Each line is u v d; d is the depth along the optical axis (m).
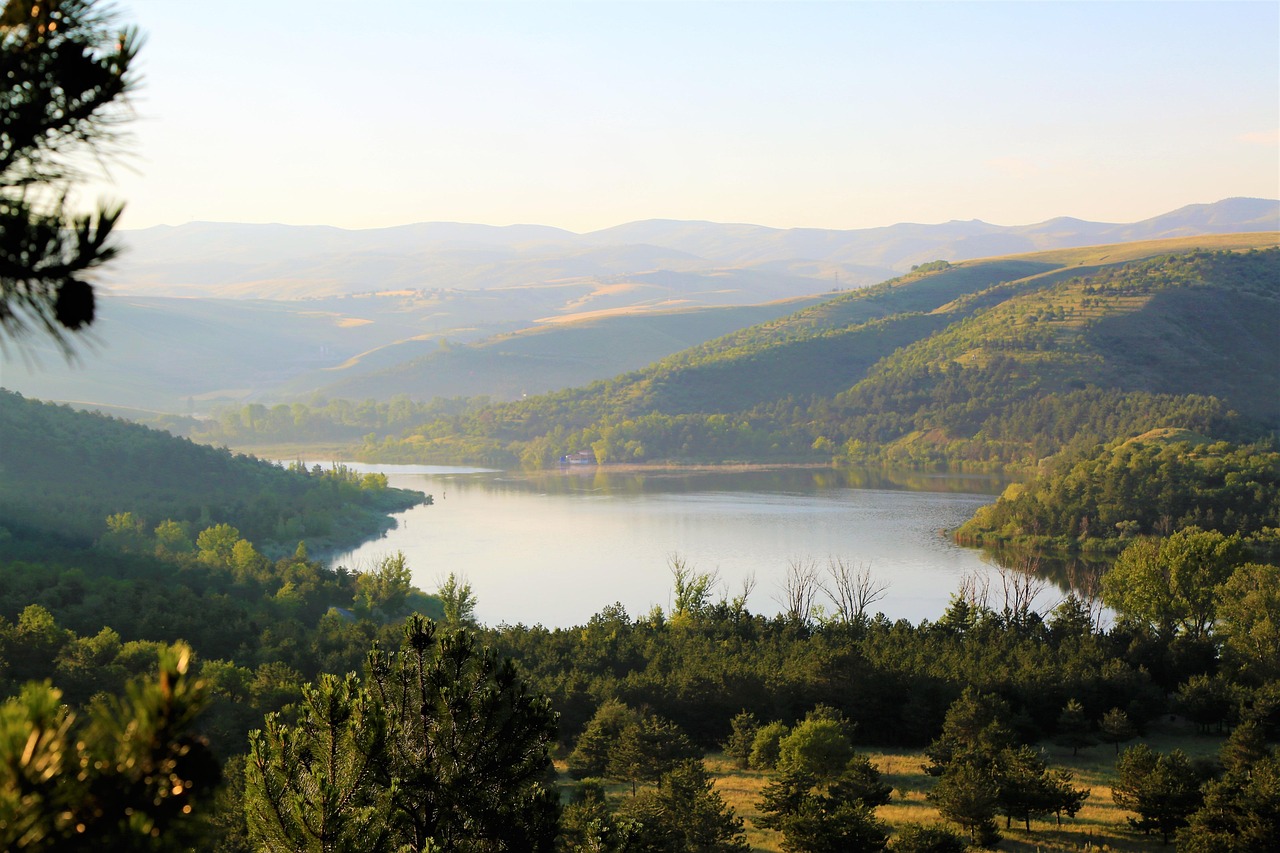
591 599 156.75
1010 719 87.06
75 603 103.50
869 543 197.00
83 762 6.76
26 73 7.52
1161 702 94.62
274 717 22.45
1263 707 85.19
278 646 96.12
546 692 88.94
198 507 196.38
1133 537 186.75
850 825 57.34
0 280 7.17
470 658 25.80
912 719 89.44
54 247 7.11
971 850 61.72
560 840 40.03
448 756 24.38
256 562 150.75
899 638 107.69
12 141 7.44
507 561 186.75
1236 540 124.31
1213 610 121.00
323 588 141.12
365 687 25.16
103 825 6.61
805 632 118.44
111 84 7.61
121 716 7.01
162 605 105.88
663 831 53.25
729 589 159.88
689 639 110.00
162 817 6.76
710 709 92.38
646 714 86.56
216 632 99.62
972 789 62.91
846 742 73.31
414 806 23.45
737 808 70.25
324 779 20.80
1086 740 85.75
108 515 179.50
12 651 78.25
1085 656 101.75
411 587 158.62
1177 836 60.16
